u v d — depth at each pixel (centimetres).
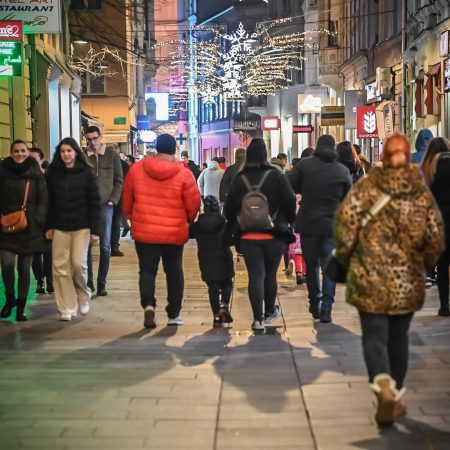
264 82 12125
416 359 1351
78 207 1773
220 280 1686
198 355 1441
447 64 4422
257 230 1572
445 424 1019
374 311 994
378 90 6275
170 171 1631
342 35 8625
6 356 1445
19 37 2647
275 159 2828
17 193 1752
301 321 1745
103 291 2128
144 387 1229
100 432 1023
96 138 2170
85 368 1352
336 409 1098
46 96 3997
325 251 1703
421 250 1009
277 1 12425
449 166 1684
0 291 2186
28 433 1021
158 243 1653
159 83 16762
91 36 7119
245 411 1102
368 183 1004
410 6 5506
